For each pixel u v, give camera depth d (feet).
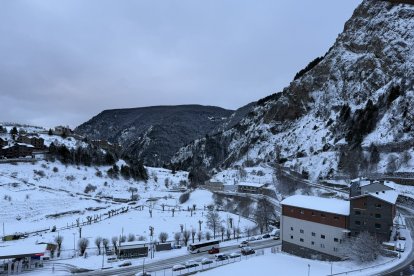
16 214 488.44
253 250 310.45
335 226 273.75
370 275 199.31
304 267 239.30
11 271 263.70
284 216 310.86
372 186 271.69
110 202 633.20
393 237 262.06
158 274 256.93
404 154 526.57
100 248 342.44
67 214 521.65
